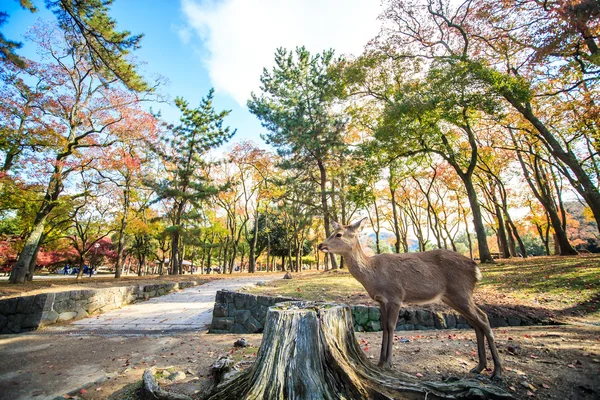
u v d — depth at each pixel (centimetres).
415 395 257
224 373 366
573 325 582
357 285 1055
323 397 240
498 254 2858
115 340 667
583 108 1306
